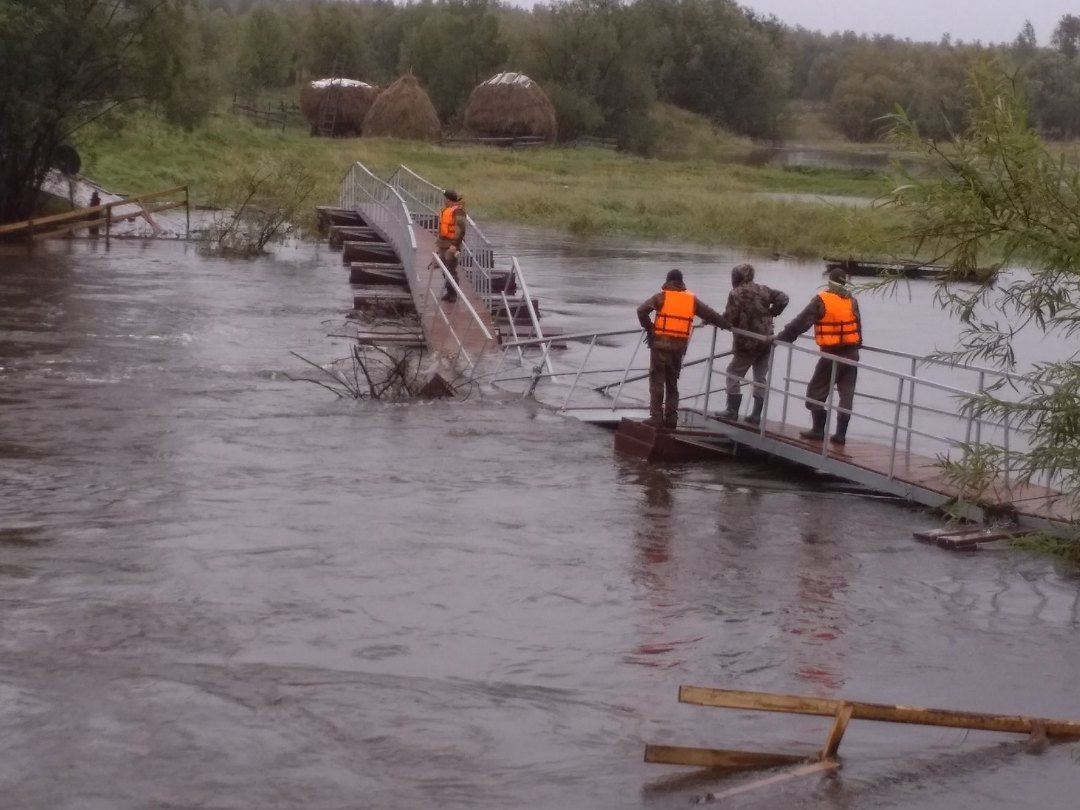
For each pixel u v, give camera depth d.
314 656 8.27
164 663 8.05
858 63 130.00
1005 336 9.11
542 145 80.50
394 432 15.14
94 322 22.59
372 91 78.81
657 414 14.24
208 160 51.50
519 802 6.47
